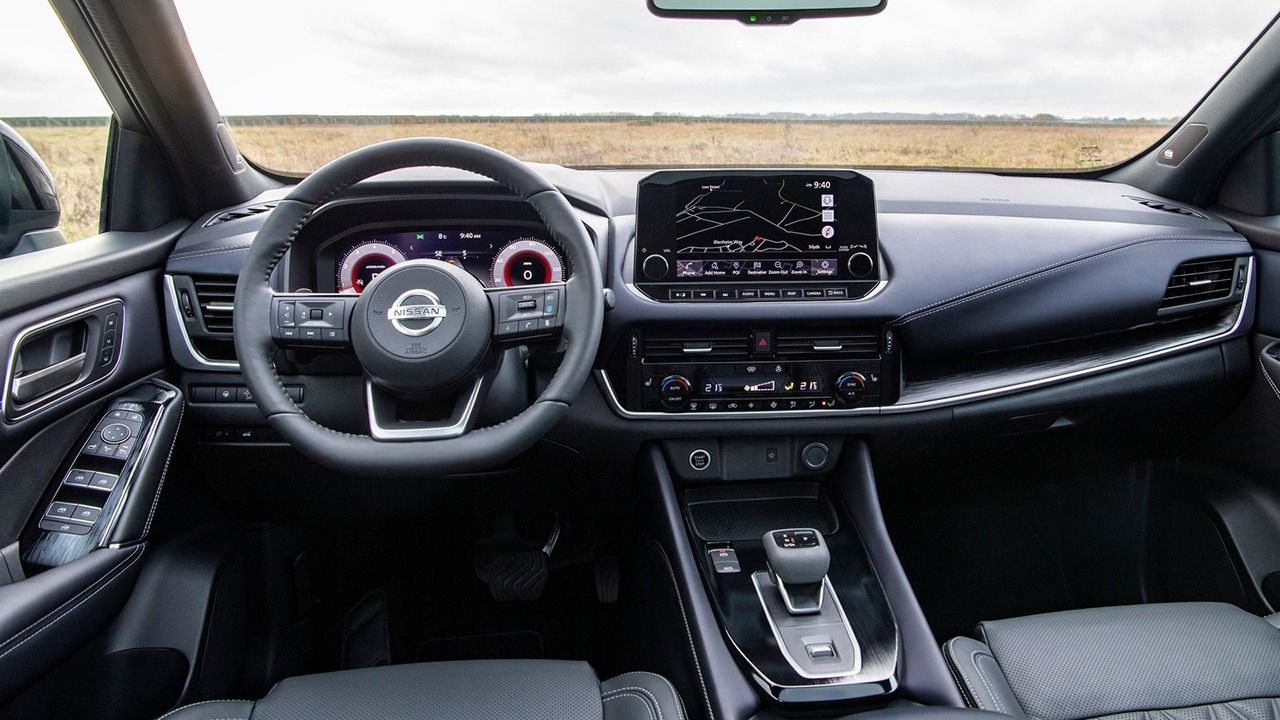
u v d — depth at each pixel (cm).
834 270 177
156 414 153
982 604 213
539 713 119
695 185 173
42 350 135
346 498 189
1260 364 190
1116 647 140
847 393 177
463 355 128
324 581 218
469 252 174
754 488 186
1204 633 142
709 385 176
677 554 167
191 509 177
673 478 182
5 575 127
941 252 180
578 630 210
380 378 129
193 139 171
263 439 172
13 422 126
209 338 167
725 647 149
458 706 120
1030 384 182
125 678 146
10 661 115
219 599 168
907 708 121
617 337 175
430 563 226
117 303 152
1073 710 129
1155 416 195
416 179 166
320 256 171
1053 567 223
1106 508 224
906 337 179
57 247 156
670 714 121
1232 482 200
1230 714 125
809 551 154
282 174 207
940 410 181
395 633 207
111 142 167
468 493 192
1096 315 183
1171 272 183
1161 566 218
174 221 180
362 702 120
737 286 175
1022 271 178
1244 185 198
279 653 187
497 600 218
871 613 158
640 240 174
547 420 131
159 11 149
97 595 134
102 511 140
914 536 228
